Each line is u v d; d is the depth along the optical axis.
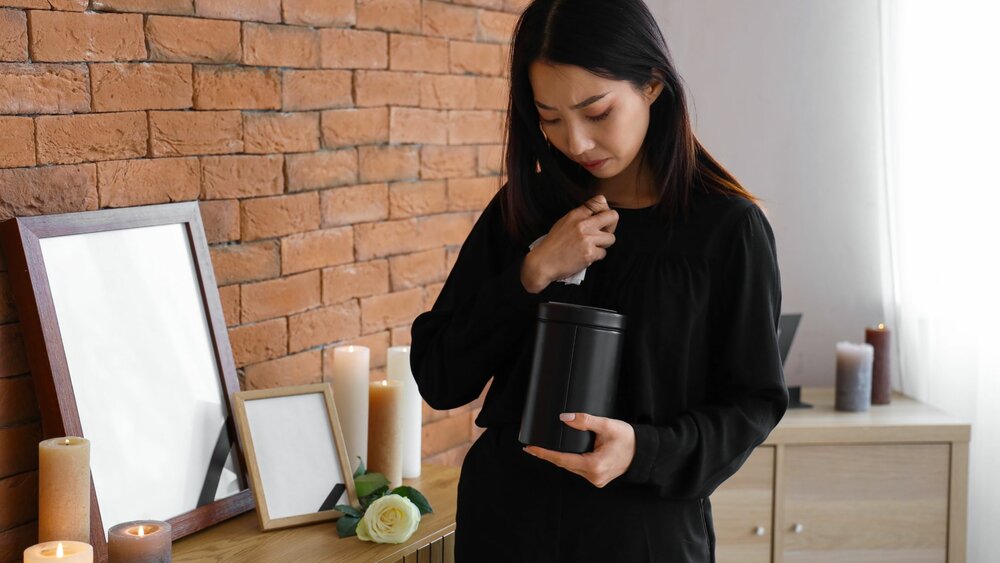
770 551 2.59
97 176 1.58
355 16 2.05
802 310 3.07
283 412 1.78
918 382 2.91
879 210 3.02
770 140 3.04
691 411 1.22
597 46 1.14
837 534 2.59
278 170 1.91
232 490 1.72
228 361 1.75
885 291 3.03
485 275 1.36
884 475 2.57
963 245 2.77
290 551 1.61
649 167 1.28
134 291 1.61
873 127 3.00
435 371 1.33
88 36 1.54
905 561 2.60
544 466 1.28
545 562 1.27
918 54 2.84
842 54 2.99
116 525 1.43
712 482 1.22
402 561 1.65
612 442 1.14
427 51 2.26
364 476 1.84
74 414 1.47
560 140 1.21
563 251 1.20
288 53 1.90
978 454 2.74
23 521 1.52
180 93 1.70
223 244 1.82
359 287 2.13
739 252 1.22
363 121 2.10
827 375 3.08
